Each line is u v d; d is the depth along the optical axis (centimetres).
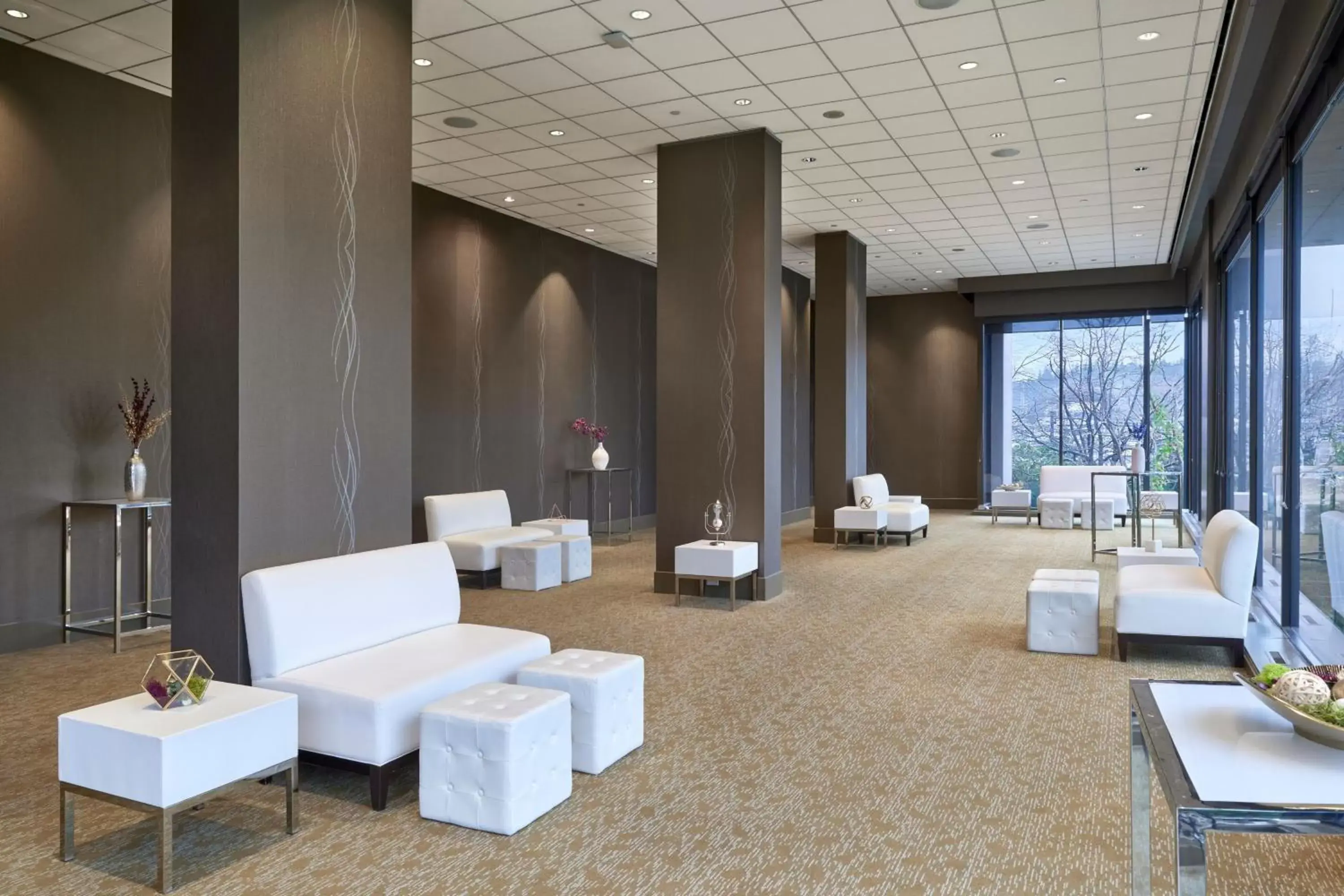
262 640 386
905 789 377
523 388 1141
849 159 889
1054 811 354
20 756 419
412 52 612
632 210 1085
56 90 633
